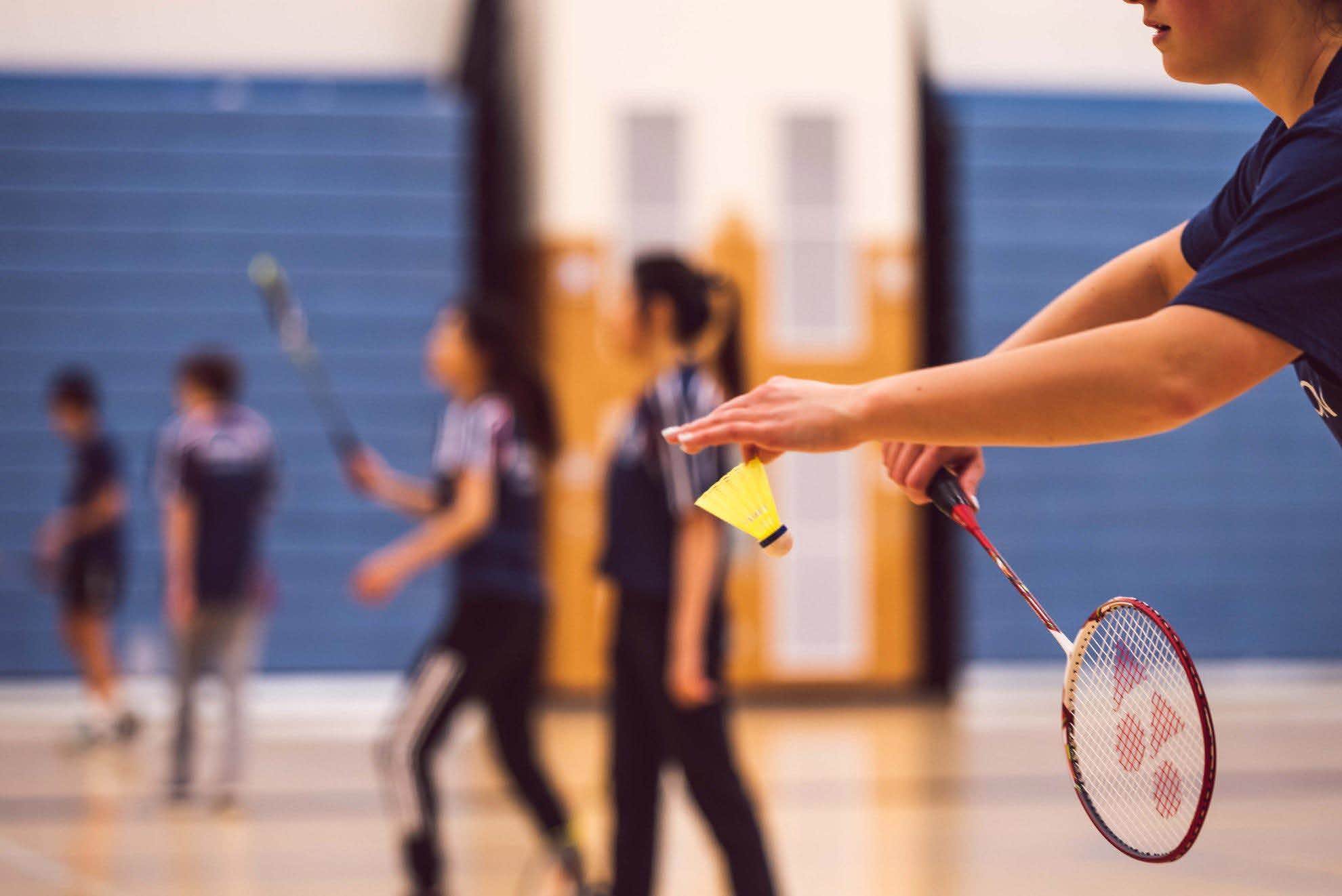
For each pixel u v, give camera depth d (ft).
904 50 65.00
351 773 45.93
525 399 28.35
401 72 67.72
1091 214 66.44
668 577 22.63
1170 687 8.89
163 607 62.59
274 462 42.68
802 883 30.01
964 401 8.43
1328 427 9.52
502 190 69.05
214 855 33.68
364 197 64.85
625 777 23.20
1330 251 8.09
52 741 53.47
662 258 23.67
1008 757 47.47
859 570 63.41
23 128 63.67
